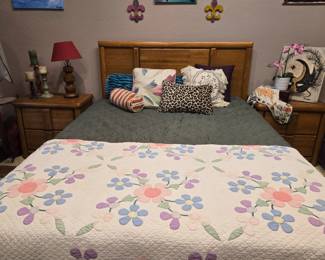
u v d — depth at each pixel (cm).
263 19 258
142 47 266
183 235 90
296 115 245
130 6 261
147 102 236
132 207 101
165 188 112
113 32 272
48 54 284
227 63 268
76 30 273
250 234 90
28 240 92
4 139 267
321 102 260
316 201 105
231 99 261
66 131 179
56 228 93
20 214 98
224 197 106
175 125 190
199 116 211
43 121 260
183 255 90
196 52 266
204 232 91
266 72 277
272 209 100
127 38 273
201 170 126
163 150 147
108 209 100
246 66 266
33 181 117
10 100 262
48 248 92
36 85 280
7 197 106
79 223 94
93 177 120
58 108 253
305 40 263
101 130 181
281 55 262
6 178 120
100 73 283
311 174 124
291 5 252
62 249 92
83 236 91
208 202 103
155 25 267
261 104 243
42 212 98
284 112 231
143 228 92
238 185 114
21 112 259
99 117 208
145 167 129
